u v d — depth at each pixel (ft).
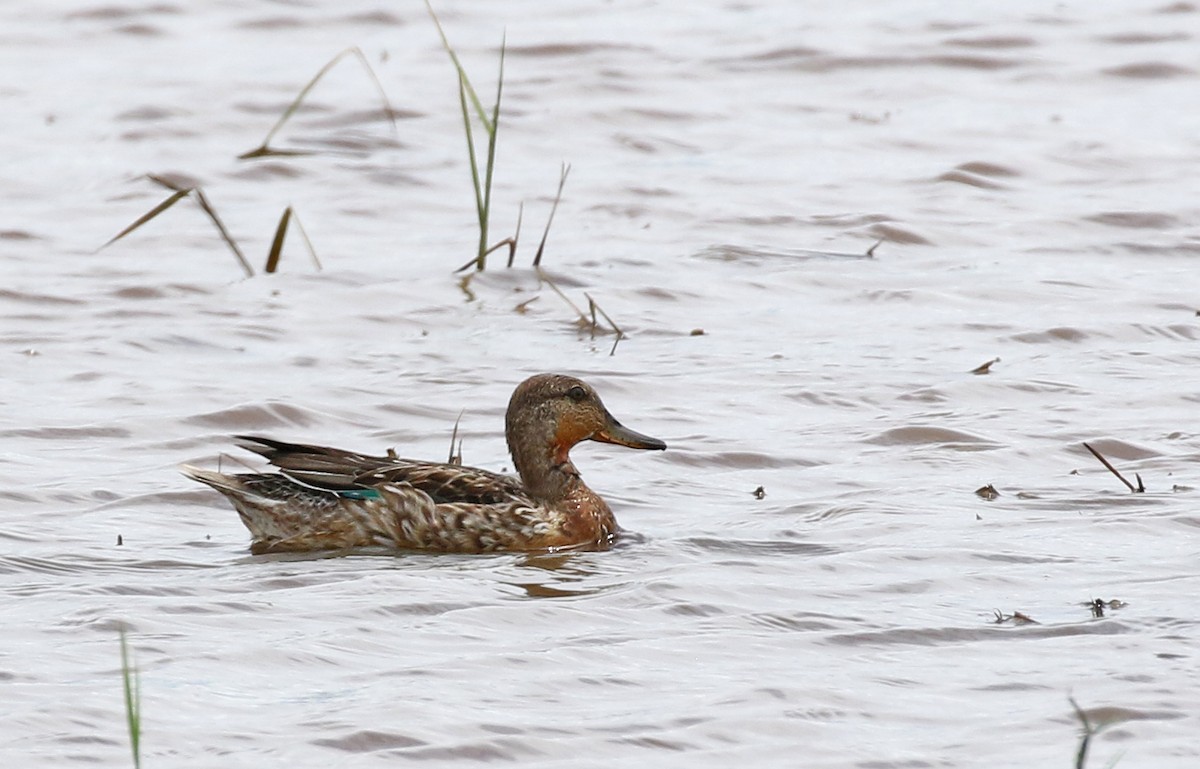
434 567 41.63
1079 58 105.91
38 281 68.85
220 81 101.76
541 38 109.60
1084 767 29.22
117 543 42.73
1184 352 59.47
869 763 29.43
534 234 76.74
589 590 38.88
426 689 32.35
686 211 79.51
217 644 34.71
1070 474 47.47
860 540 42.14
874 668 33.65
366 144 91.66
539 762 29.50
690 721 30.99
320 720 30.86
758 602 37.65
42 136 92.48
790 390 55.67
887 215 78.13
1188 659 33.71
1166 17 112.78
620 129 93.81
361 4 118.62
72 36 112.37
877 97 99.60
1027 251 73.15
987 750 29.96
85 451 50.26
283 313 64.95
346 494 44.04
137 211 80.48
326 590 38.65
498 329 63.41
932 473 47.91
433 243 75.72
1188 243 73.97
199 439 51.52
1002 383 55.88
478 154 89.97
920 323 63.52
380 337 62.69
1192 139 90.68
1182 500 44.52
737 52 106.83
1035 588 38.34
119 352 60.03
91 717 30.99
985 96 99.91
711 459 49.67
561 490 44.57
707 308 66.13
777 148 90.43
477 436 52.29
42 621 36.14
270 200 82.69
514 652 34.50
